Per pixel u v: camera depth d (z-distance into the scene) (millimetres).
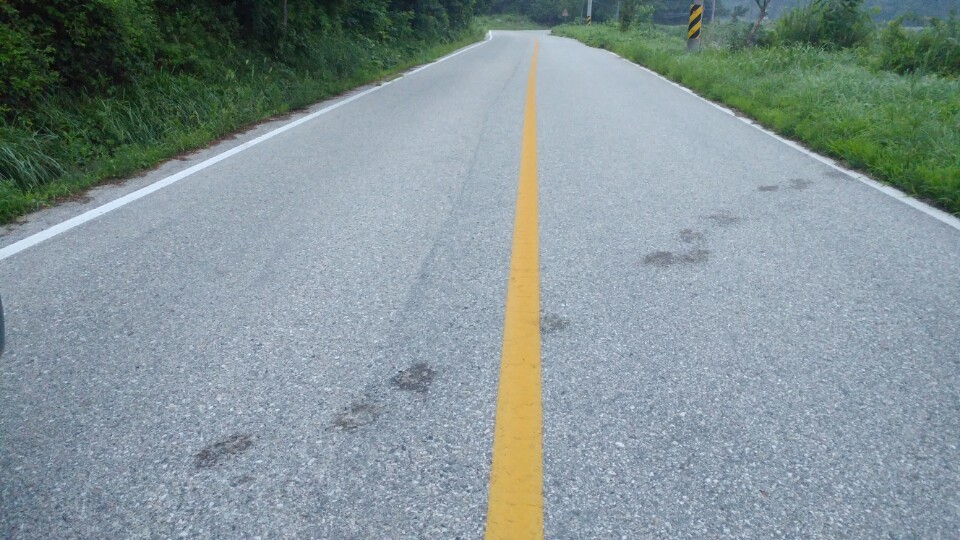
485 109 10094
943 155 5902
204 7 11602
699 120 9070
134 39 8531
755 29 20078
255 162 6676
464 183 5750
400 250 4148
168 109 8164
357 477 2143
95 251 4191
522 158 6691
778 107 9547
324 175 6098
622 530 1913
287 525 1947
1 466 2225
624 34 34625
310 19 15781
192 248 4227
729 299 3402
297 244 4281
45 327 3182
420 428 2383
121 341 3041
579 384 2645
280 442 2320
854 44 16922
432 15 29750
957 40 13281
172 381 2709
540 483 2105
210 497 2064
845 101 8750
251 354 2908
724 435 2326
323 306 3369
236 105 9156
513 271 3789
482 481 2117
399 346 2955
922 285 3576
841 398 2539
